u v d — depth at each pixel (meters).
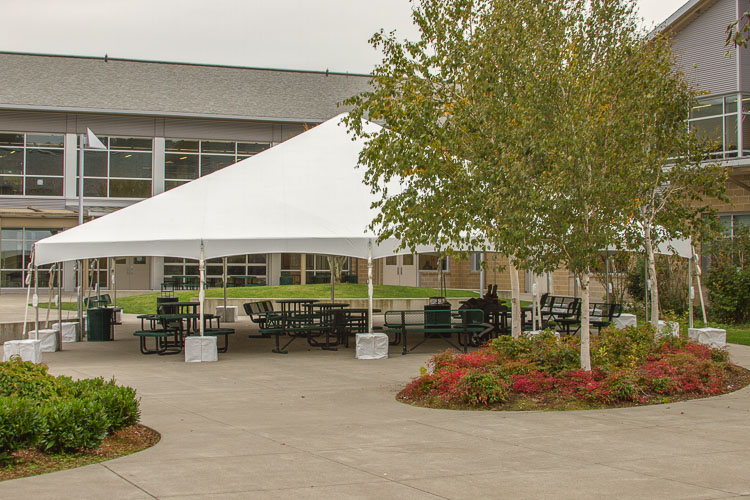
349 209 14.98
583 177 9.18
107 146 37.34
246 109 38.72
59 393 7.17
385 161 10.66
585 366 9.73
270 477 5.58
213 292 29.03
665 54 12.44
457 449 6.56
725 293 19.42
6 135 36.41
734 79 20.77
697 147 12.74
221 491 5.18
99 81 38.66
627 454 6.34
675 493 5.12
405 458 6.21
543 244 9.68
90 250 14.25
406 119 10.88
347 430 7.45
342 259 35.00
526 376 9.51
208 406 8.96
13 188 36.53
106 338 17.80
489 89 10.45
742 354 13.76
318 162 16.14
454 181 10.25
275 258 39.28
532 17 10.38
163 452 6.45
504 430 7.42
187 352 13.43
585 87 10.05
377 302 25.94
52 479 5.50
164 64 41.28
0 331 17.52
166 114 37.19
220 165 38.75
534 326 14.08
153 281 37.91
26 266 36.69
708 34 21.44
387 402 9.24
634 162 10.00
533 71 9.79
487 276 35.28
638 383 9.37
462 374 9.27
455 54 10.94
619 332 11.95
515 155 9.46
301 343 16.81
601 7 10.46
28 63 39.09
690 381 9.72
